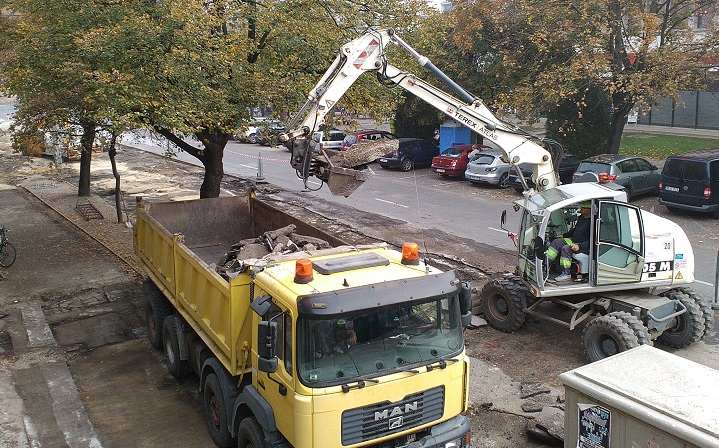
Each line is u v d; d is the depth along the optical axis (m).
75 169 31.72
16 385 9.40
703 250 14.91
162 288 9.96
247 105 13.42
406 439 5.88
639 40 20.70
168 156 16.86
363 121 46.31
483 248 15.66
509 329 10.82
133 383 9.48
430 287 5.89
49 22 13.35
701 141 30.12
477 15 24.72
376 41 9.46
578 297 10.37
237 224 12.44
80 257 16.12
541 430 7.43
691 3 20.92
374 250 7.18
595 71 20.34
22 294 13.43
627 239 9.69
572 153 24.86
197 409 8.66
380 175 28.20
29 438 7.88
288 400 5.60
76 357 10.45
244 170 30.17
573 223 10.55
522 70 24.06
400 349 5.76
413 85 9.93
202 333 8.09
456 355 6.02
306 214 20.20
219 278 7.07
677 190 18.19
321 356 5.46
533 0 22.88
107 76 11.61
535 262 9.72
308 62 13.95
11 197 24.67
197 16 12.31
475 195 22.89
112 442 7.83
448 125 30.00
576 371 5.77
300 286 5.77
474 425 7.92
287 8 13.77
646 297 9.89
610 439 5.35
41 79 13.60
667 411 4.95
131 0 12.90
